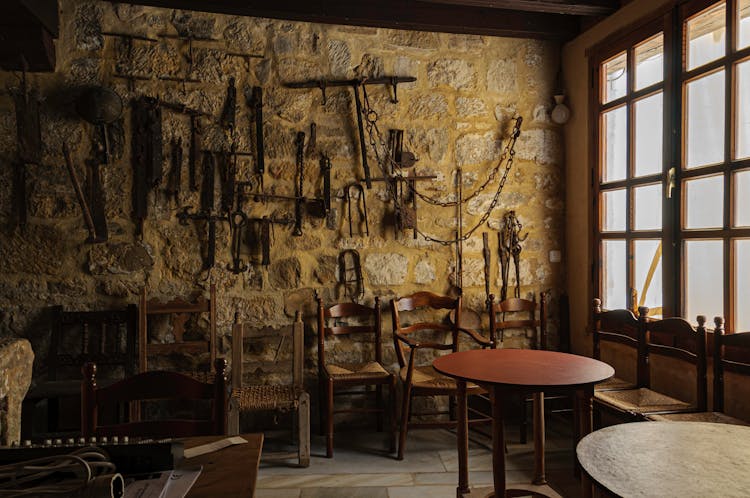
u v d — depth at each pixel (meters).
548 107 3.60
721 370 2.28
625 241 3.05
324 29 3.34
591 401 2.08
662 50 2.81
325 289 3.35
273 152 3.29
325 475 2.66
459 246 3.51
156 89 3.15
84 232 3.07
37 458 0.93
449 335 3.51
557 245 3.62
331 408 2.90
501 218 3.56
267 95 3.28
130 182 3.13
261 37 3.27
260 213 3.28
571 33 3.47
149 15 3.13
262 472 2.70
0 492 0.83
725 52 2.36
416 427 2.88
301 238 3.32
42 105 3.02
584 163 3.43
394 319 3.29
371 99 3.40
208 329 3.21
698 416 2.23
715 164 2.41
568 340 3.59
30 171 3.02
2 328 2.99
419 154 3.46
